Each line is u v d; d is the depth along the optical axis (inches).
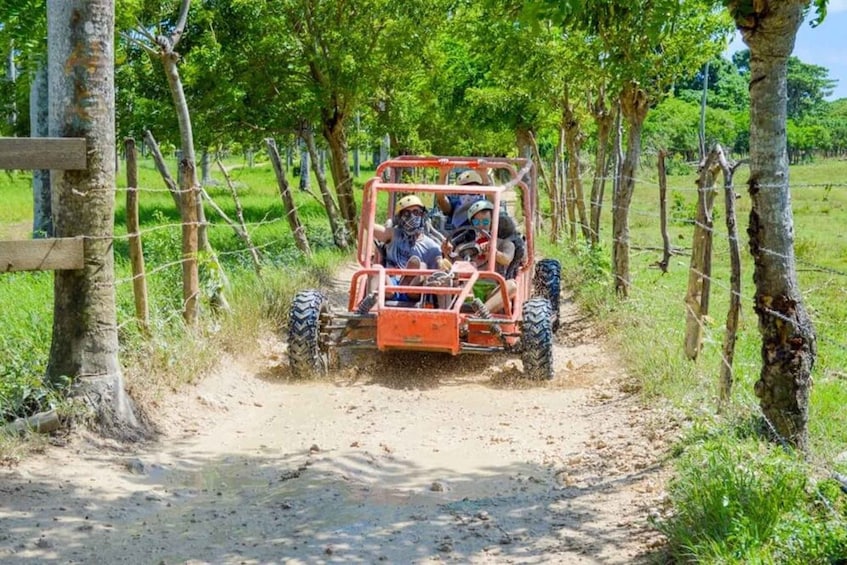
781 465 224.7
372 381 381.7
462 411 340.8
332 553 212.8
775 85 247.1
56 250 279.0
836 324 455.5
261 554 212.1
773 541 190.5
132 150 338.0
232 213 1178.0
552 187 970.1
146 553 210.2
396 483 265.9
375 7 741.9
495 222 414.9
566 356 432.8
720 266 741.9
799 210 1508.4
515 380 382.9
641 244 879.7
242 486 259.8
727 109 3752.5
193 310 384.2
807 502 212.2
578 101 816.3
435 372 395.9
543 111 921.5
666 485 246.8
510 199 522.6
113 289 293.1
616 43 462.3
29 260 275.6
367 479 269.3
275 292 481.1
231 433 309.6
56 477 250.1
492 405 349.4
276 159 643.5
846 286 603.5
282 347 426.0
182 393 332.2
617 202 519.5
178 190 381.4
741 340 396.8
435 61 861.8
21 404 279.7
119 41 487.5
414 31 749.3
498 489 261.1
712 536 198.5
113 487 249.4
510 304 403.5
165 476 265.7
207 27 743.7
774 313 252.7
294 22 757.9
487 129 1094.4
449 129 1261.1
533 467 280.5
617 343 424.2
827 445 266.4
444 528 229.3
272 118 782.5
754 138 251.1
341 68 749.9
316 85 757.9
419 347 377.4
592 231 664.4
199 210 420.5
